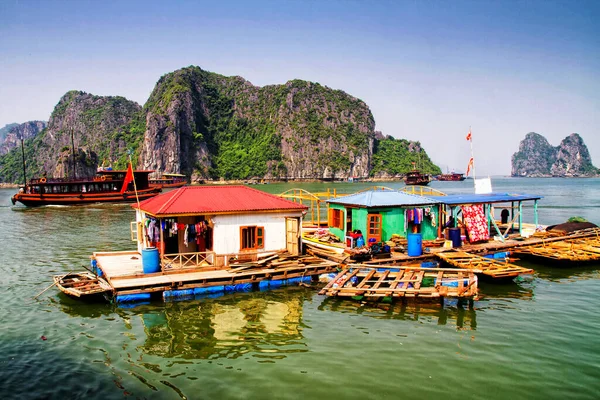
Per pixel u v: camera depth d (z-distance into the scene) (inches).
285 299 799.7
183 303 776.3
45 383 500.7
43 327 676.1
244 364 546.6
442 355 567.2
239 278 835.4
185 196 946.7
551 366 536.4
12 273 1051.9
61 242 1536.7
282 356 568.1
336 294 765.9
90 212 2684.5
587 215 2329.0
